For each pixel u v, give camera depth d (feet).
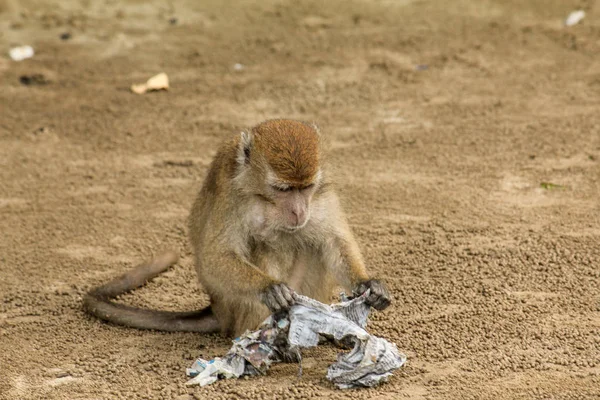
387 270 38.73
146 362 31.78
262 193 31.71
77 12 80.89
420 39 74.28
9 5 80.74
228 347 33.01
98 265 41.19
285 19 80.23
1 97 65.00
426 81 65.46
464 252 39.93
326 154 32.91
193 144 56.59
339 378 28.86
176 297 37.86
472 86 64.13
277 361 31.09
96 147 56.75
